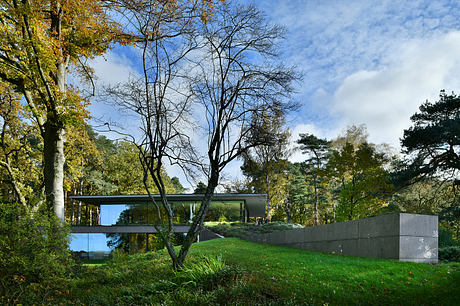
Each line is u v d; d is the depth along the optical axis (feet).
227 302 22.34
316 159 152.66
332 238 48.42
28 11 37.35
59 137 44.52
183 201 107.76
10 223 25.30
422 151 77.25
